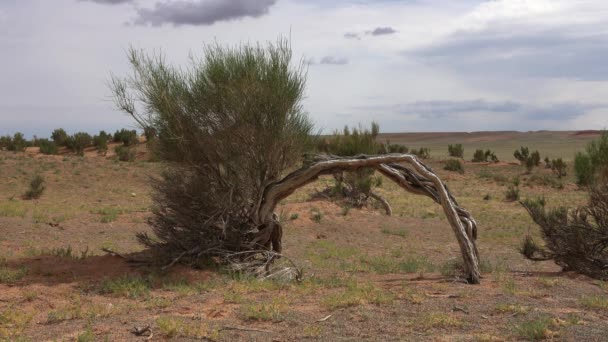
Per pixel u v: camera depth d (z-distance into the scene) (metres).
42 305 8.02
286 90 10.30
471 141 145.25
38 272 9.98
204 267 10.55
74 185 30.84
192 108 10.40
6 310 7.54
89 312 7.53
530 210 12.93
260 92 10.09
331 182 31.14
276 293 9.04
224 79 10.10
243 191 11.06
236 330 6.71
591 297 8.88
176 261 10.47
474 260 10.59
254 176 10.95
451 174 47.25
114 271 10.14
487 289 9.67
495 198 32.12
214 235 10.94
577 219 12.53
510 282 10.24
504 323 7.12
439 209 26.39
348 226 19.83
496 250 16.67
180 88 10.45
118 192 30.28
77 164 36.47
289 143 10.77
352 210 22.80
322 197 25.25
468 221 11.08
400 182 11.26
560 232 12.29
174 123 10.39
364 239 18.20
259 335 6.53
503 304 8.13
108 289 8.91
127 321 7.14
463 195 34.56
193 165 10.80
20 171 32.16
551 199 31.69
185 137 10.52
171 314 7.53
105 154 48.78
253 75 10.03
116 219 18.45
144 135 10.81
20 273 9.66
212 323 7.02
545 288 9.88
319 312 7.67
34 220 17.16
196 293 8.88
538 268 13.41
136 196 29.23
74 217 18.45
